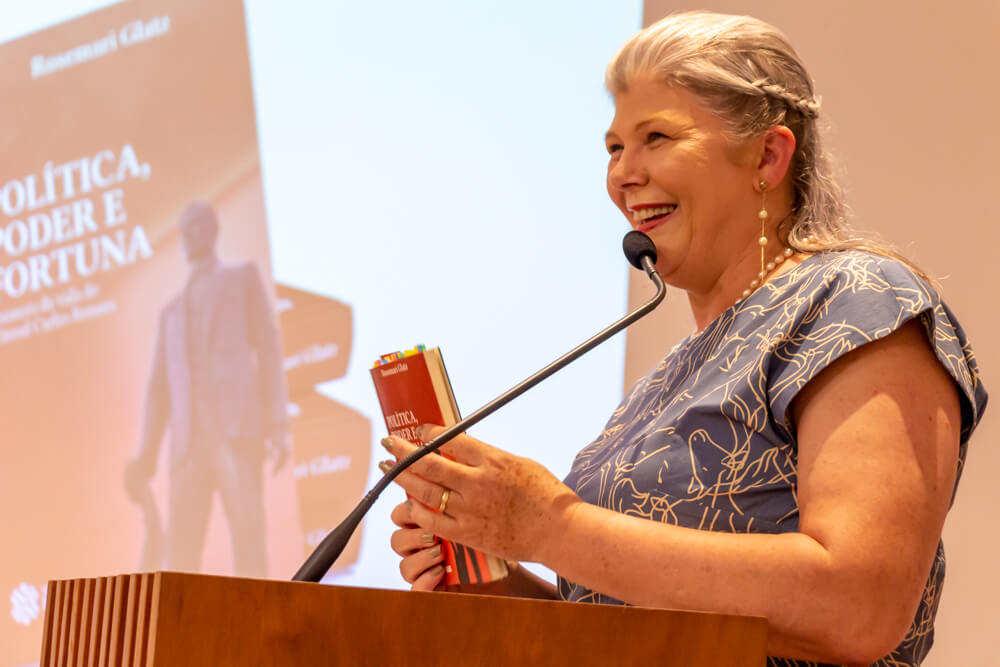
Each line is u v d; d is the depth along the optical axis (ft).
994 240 6.38
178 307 10.25
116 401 10.41
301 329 9.55
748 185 3.54
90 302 10.66
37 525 10.50
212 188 10.20
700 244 3.54
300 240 9.66
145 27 10.68
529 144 8.59
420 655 2.10
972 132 6.52
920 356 2.92
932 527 2.73
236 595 1.96
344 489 9.16
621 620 2.27
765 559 2.61
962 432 3.08
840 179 3.85
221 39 10.28
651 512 3.18
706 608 2.60
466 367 8.54
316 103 9.71
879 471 2.71
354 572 8.87
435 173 9.01
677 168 3.50
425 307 8.88
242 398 9.79
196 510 9.87
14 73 11.22
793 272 3.34
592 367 7.91
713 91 3.51
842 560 2.60
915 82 6.73
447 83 9.03
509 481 2.73
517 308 8.40
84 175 10.82
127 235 10.57
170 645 1.89
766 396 3.06
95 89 10.87
